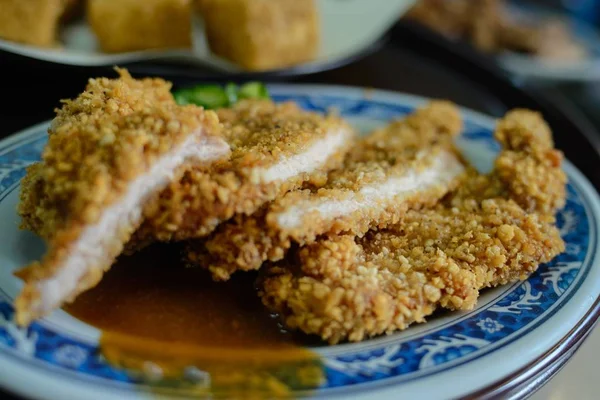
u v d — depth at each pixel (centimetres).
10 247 25
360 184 27
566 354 24
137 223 23
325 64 39
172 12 39
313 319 23
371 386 20
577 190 30
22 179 26
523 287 26
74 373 20
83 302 24
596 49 55
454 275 25
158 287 25
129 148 22
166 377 20
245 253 24
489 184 29
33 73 35
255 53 39
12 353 20
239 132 28
